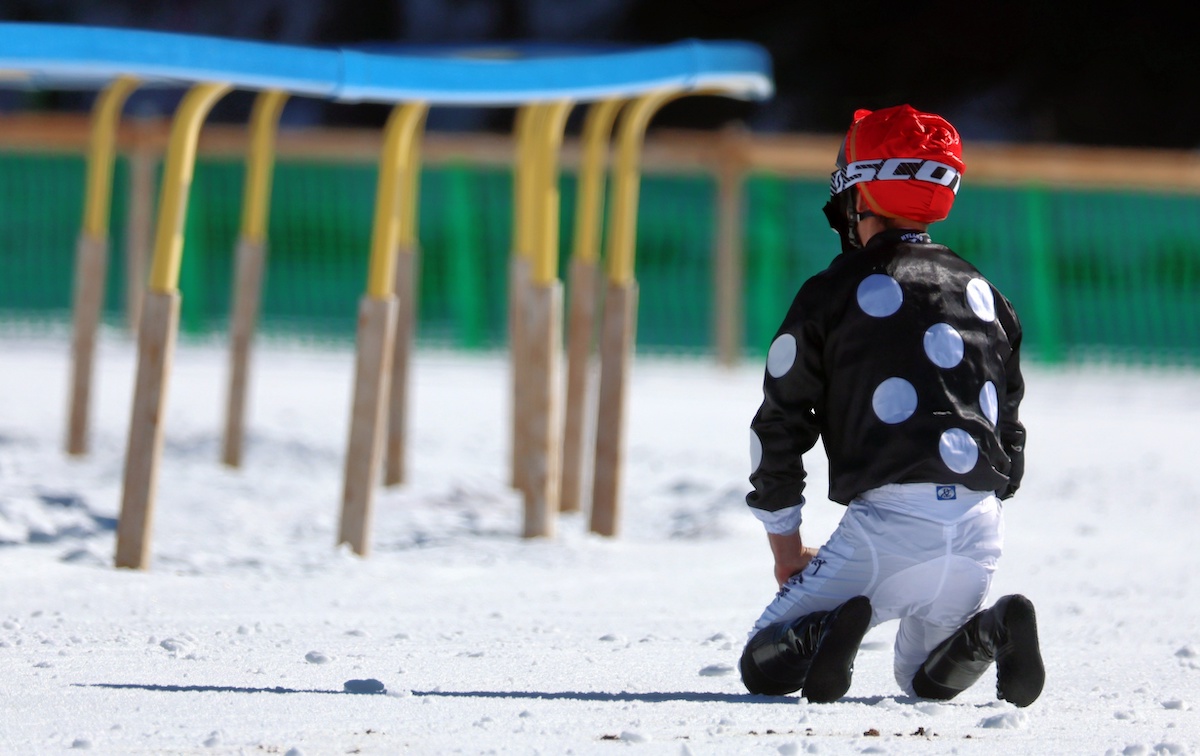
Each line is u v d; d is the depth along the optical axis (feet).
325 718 37.24
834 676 39.52
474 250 224.33
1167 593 67.97
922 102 361.30
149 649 47.91
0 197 233.96
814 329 40.42
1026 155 216.74
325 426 135.95
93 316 118.01
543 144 84.28
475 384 179.93
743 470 121.39
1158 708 41.55
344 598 63.05
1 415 136.46
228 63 67.51
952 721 38.65
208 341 217.97
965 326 40.55
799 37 366.63
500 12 371.97
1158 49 356.79
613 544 84.43
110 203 229.04
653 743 34.81
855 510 40.19
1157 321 234.79
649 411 159.74
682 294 230.07
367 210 233.76
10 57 63.00
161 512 93.30
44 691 40.06
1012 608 39.42
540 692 42.01
